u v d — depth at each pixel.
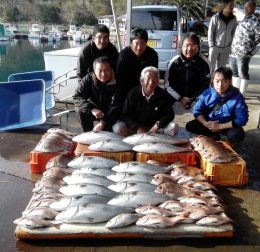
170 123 4.24
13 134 4.96
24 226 2.63
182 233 2.64
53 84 5.88
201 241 2.67
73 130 5.21
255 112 6.05
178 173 3.38
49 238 2.64
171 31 8.23
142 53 4.52
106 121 4.30
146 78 4.02
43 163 3.72
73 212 2.66
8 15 55.12
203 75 4.86
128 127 4.30
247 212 3.07
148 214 2.71
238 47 6.31
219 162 3.46
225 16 6.70
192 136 4.61
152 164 3.48
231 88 4.19
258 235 2.75
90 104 4.34
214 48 6.88
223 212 2.78
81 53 4.75
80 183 3.05
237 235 2.74
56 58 6.48
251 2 6.03
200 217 2.67
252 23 6.07
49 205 2.80
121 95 4.34
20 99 5.20
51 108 5.80
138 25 8.39
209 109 4.31
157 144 3.69
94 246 2.61
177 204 2.80
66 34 42.47
